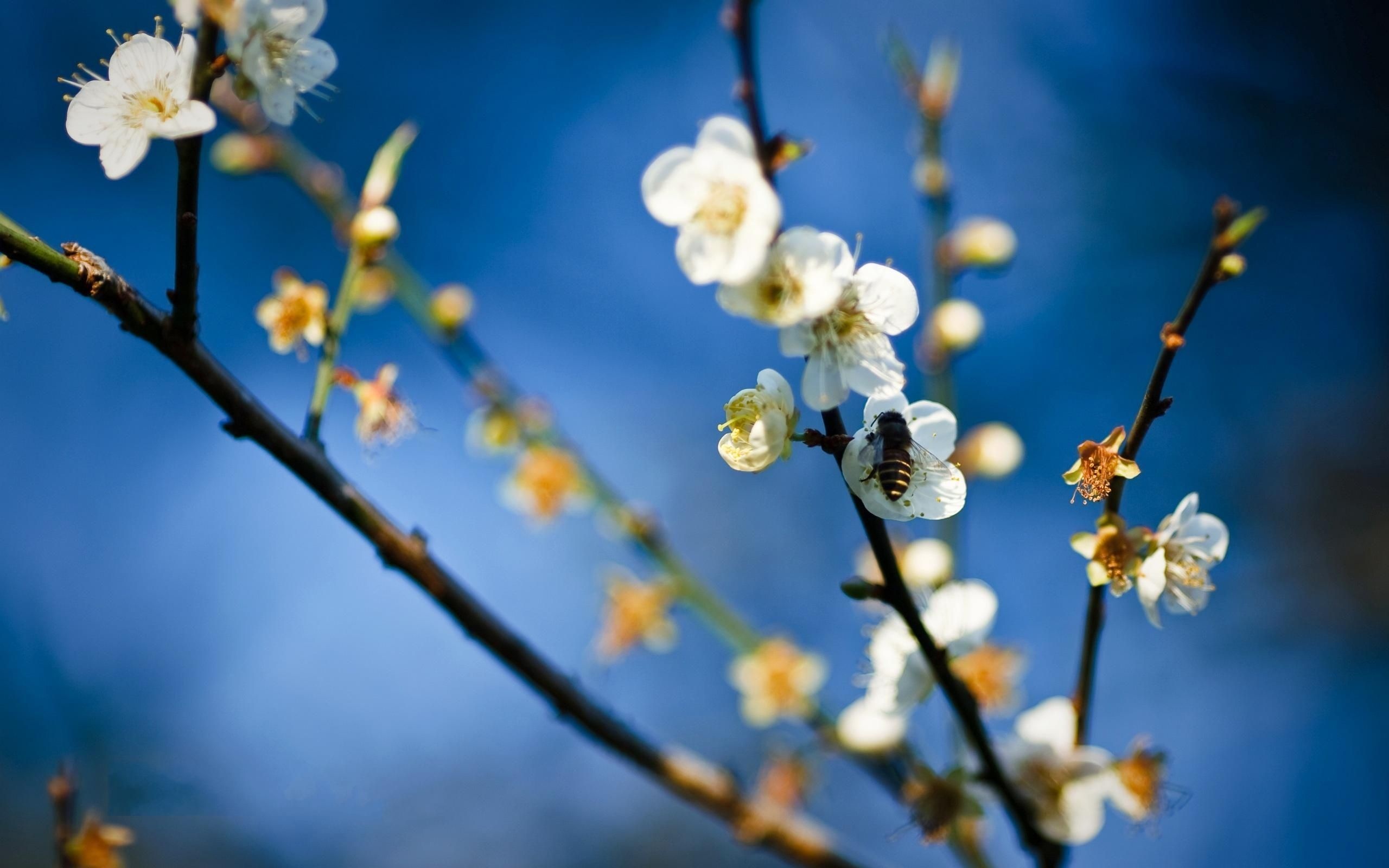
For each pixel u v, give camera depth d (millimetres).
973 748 555
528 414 695
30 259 521
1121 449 538
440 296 686
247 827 987
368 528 558
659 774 611
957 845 621
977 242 670
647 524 687
